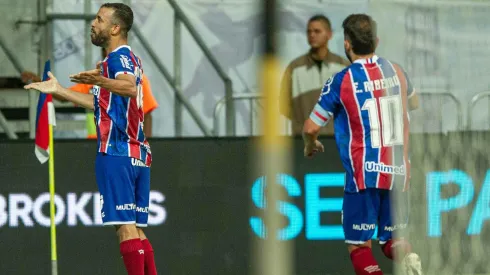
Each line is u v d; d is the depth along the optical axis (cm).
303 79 2597
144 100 2539
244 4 2658
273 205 1011
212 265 2588
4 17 2653
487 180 1525
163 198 2586
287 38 2611
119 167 2097
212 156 2586
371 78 2045
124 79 2014
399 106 2039
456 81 1432
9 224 2558
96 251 2578
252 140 2569
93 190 2577
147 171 2188
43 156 2405
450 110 1476
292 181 2564
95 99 2102
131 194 2120
